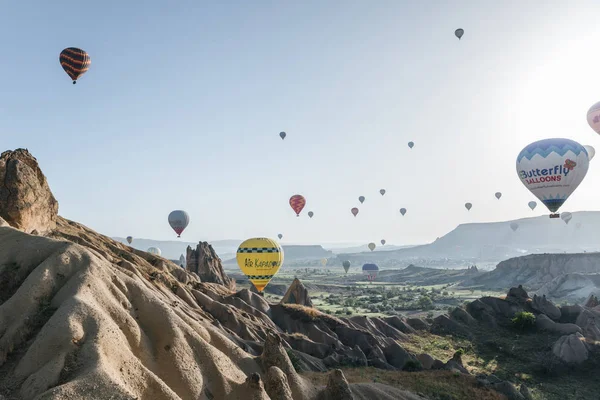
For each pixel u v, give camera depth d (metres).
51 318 27.08
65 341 25.61
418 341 84.50
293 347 67.44
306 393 36.75
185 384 29.61
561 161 81.31
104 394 23.02
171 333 31.66
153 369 29.55
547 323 85.69
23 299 28.94
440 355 77.06
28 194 47.97
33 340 27.09
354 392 41.97
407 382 52.47
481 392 51.59
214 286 87.25
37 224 50.06
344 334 77.31
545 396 61.25
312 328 76.38
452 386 52.41
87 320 27.31
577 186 83.50
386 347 75.50
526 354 76.31
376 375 55.00
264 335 65.62
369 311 173.12
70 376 24.22
